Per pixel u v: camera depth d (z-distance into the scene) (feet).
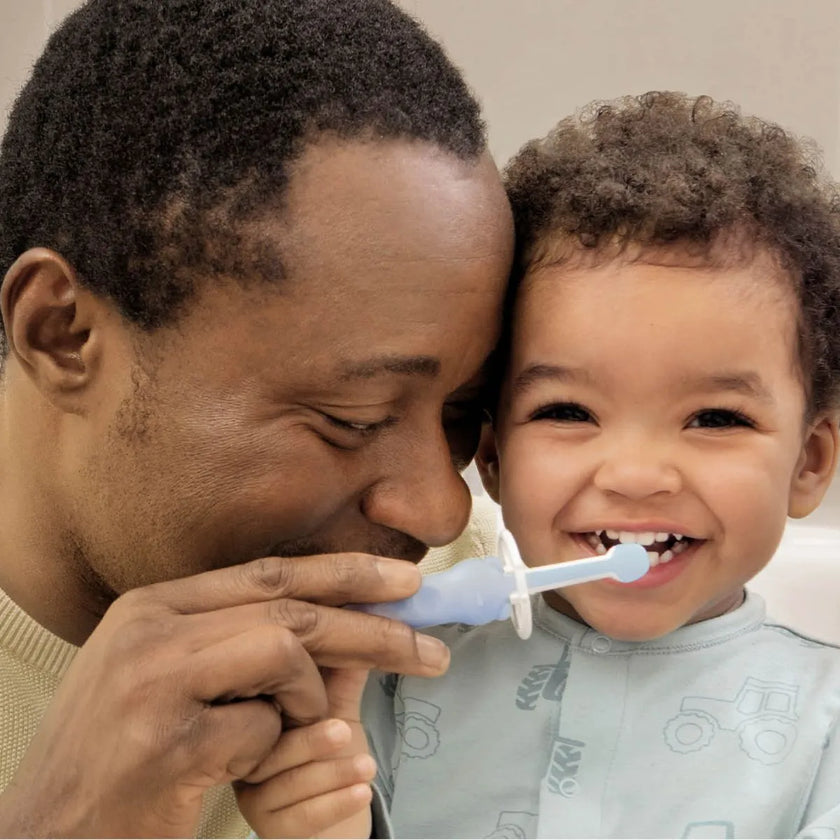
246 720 2.00
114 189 2.19
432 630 3.11
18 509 2.61
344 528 2.28
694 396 2.50
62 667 2.65
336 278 2.06
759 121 3.14
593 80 4.79
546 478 2.60
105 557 2.42
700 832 2.53
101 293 2.22
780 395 2.57
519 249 2.70
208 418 2.15
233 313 2.09
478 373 2.38
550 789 2.65
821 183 3.10
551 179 2.78
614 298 2.52
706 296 2.48
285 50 2.16
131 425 2.22
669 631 2.67
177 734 1.94
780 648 2.82
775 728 2.63
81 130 2.28
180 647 2.00
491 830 2.71
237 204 2.07
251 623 2.04
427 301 2.10
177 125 2.15
